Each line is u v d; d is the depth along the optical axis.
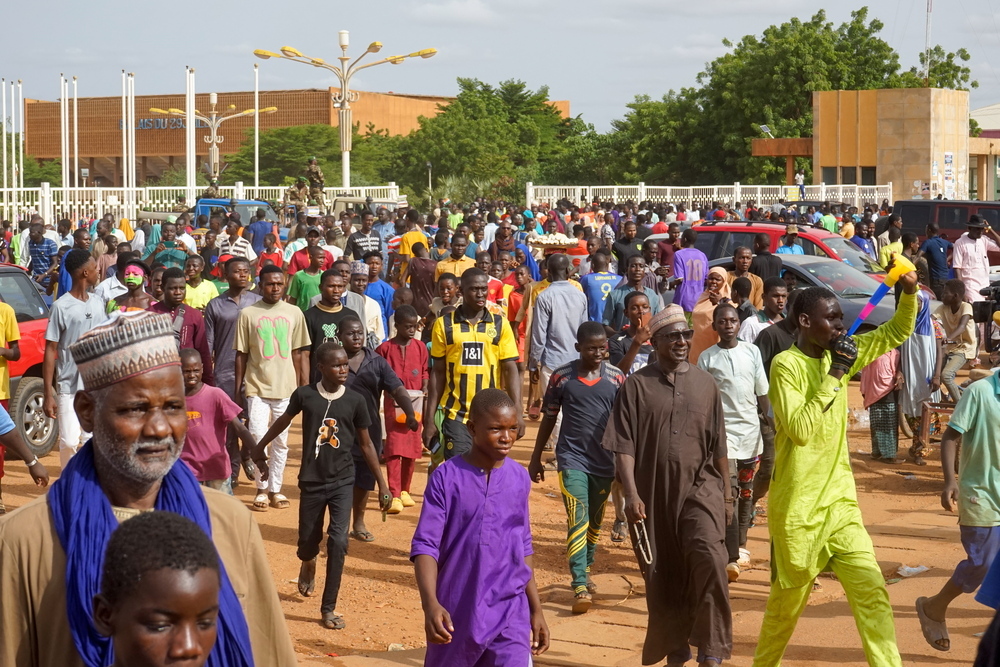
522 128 90.44
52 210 34.06
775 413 5.03
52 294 13.86
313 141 76.38
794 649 5.87
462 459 4.40
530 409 10.68
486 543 4.30
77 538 2.36
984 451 5.52
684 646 5.52
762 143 55.41
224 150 92.19
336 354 6.57
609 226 24.91
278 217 27.66
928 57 61.81
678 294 12.77
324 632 6.45
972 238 17.23
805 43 58.22
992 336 13.92
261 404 8.76
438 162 75.38
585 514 6.79
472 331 7.76
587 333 6.91
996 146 59.19
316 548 6.71
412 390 8.97
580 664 5.73
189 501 2.52
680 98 63.00
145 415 2.46
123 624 2.00
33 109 100.19
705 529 5.32
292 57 37.75
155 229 19.69
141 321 2.48
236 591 2.56
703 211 29.23
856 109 51.59
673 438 5.50
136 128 95.44
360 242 17.89
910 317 5.20
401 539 8.41
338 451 6.59
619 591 7.17
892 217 21.31
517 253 16.25
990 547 5.49
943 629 5.70
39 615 2.34
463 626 4.25
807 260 15.11
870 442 11.70
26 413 10.54
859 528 4.94
